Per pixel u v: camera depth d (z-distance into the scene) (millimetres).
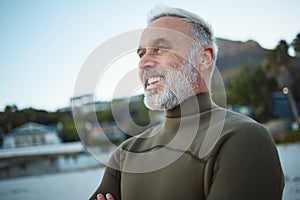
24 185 4961
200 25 946
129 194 948
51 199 4469
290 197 3361
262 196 756
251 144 799
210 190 782
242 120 869
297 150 4816
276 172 798
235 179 761
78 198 4531
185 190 828
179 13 950
